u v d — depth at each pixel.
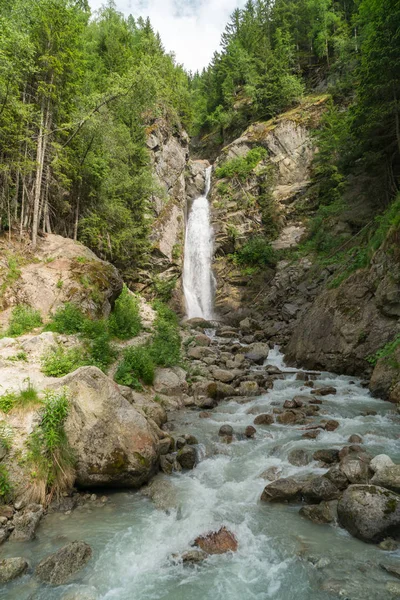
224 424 9.79
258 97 47.47
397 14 17.00
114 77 26.12
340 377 14.31
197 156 56.72
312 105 40.06
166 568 4.86
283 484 6.42
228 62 59.50
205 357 17.33
